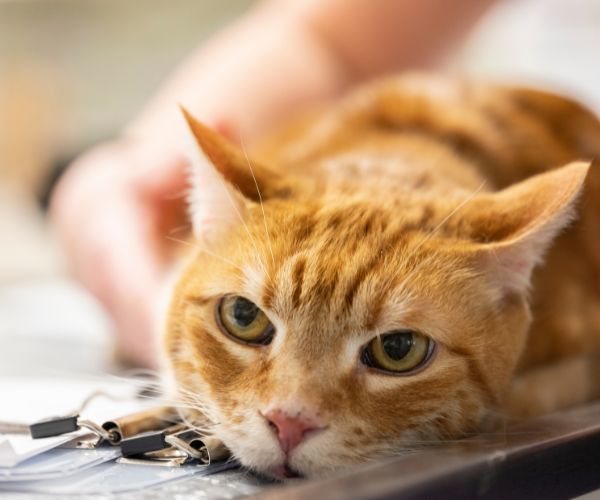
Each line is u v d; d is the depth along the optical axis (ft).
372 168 1.27
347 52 2.03
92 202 1.88
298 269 1.04
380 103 1.52
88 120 3.00
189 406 1.06
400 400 1.03
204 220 1.16
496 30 2.64
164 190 1.75
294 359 1.02
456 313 1.05
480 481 0.81
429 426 1.04
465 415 1.06
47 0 2.90
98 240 1.75
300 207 1.11
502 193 1.12
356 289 1.03
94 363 1.63
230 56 1.98
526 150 1.43
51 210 2.58
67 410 1.03
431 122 1.46
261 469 1.00
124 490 0.83
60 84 2.99
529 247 1.05
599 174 1.44
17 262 2.63
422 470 0.79
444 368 1.04
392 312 1.03
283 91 1.89
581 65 2.54
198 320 1.11
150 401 1.10
